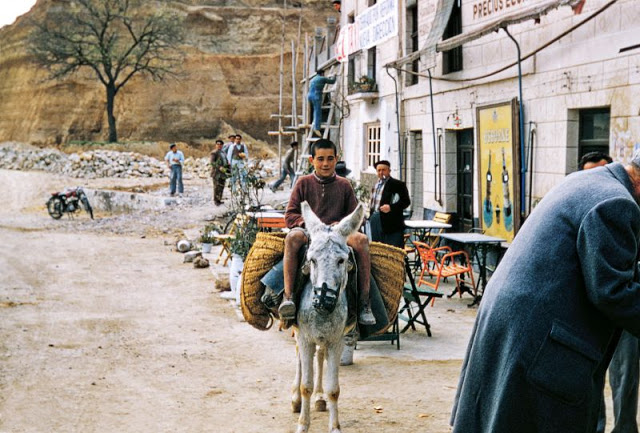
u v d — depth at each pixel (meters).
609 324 3.91
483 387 3.96
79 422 6.76
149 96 69.62
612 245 3.70
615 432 5.33
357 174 22.39
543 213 4.01
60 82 71.56
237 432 6.47
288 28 76.12
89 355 9.09
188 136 69.44
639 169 4.05
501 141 13.17
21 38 79.81
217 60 72.31
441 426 6.46
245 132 71.44
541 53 11.95
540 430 3.78
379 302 6.44
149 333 10.27
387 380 7.88
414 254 14.39
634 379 5.21
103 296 13.00
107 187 36.00
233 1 80.38
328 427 6.50
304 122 28.64
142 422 6.75
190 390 7.70
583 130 11.32
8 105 76.12
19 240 21.11
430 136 16.70
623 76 10.03
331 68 25.64
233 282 12.56
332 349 5.97
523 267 3.92
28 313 11.56
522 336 3.82
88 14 66.06
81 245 20.06
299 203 6.68
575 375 3.77
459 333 10.02
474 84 14.30
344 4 24.66
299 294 6.04
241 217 13.27
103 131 69.69
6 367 8.53
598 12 9.90
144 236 21.89
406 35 18.20
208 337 10.03
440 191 16.06
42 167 53.94
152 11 72.56
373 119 20.80
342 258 5.54
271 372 8.34
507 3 12.96
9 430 6.55
